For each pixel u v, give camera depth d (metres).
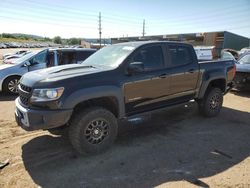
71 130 4.11
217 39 34.28
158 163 4.01
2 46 68.81
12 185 3.43
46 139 4.91
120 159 4.15
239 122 6.04
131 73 4.52
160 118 6.27
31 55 9.41
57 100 3.84
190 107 7.18
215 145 4.71
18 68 9.04
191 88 5.73
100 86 4.17
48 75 4.14
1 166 3.87
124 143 4.78
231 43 34.34
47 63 9.50
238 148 4.59
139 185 3.43
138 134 5.23
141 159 4.15
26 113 3.93
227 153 4.38
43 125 3.85
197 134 5.25
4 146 4.60
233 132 5.38
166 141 4.88
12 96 8.92
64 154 4.31
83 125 4.08
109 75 4.32
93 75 4.17
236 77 9.16
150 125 5.78
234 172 3.74
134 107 4.74
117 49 5.08
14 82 9.09
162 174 3.69
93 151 4.26
